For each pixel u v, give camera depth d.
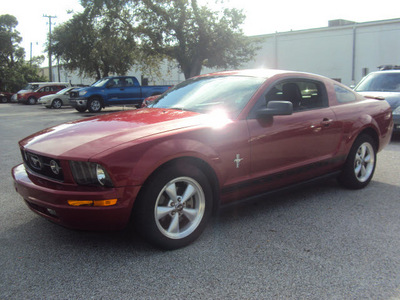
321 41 30.66
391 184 5.02
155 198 2.88
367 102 4.89
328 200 4.35
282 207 4.11
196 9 26.16
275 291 2.47
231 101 3.67
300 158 3.95
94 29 28.59
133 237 3.32
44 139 3.21
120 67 33.84
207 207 3.22
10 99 35.41
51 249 3.10
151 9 26.25
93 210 2.70
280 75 3.95
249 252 3.03
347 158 4.56
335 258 2.93
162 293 2.45
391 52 27.34
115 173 2.70
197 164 3.16
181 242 3.07
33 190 2.91
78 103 18.31
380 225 3.59
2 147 8.20
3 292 2.47
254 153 3.49
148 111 3.83
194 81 4.45
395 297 2.41
